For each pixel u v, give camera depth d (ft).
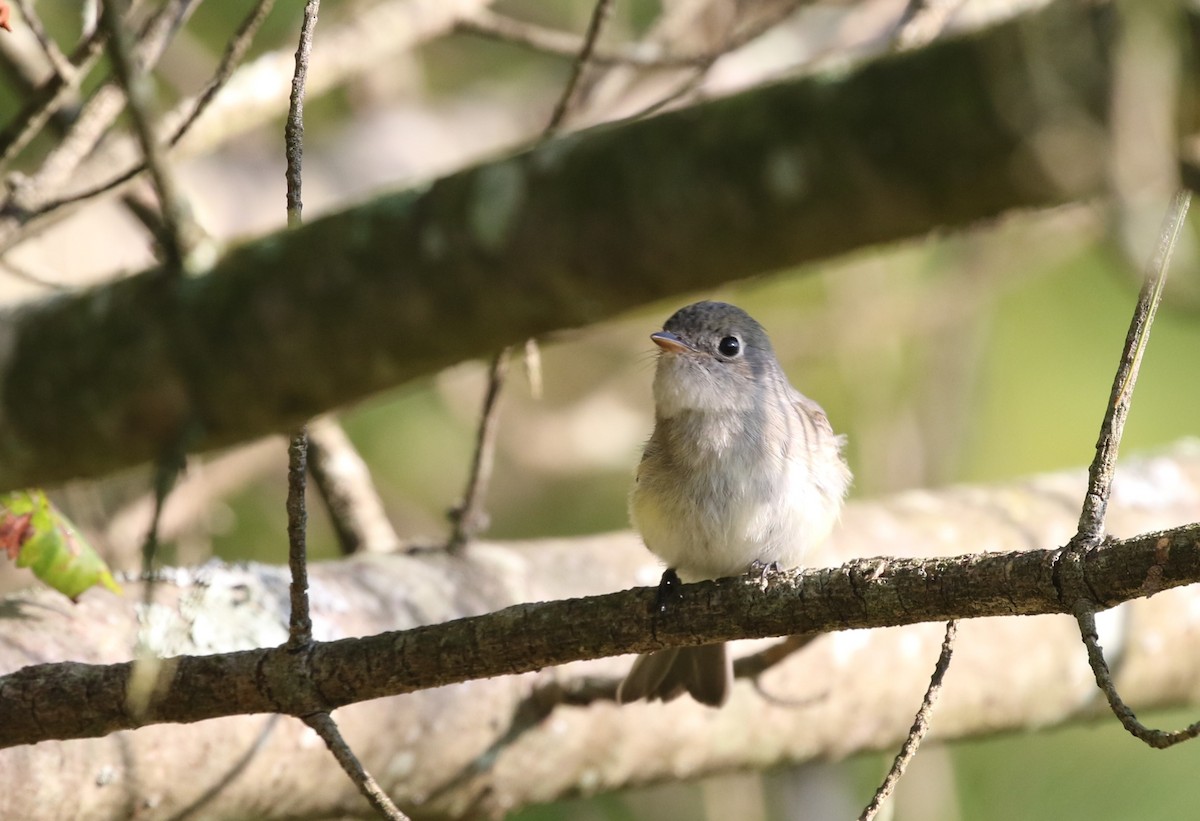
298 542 18.37
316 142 46.93
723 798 41.06
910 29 27.09
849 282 48.03
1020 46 12.10
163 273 16.56
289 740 24.30
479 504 28.84
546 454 48.70
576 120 35.81
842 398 48.70
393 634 19.27
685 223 13.71
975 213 12.87
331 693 18.97
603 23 24.80
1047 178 12.26
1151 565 16.05
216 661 19.08
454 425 47.44
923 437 46.91
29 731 19.02
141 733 22.82
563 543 30.30
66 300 17.15
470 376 46.44
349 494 31.53
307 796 24.97
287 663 18.89
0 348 16.88
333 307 15.33
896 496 33.81
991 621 30.91
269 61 31.60
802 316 48.62
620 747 27.71
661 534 27.91
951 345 47.32
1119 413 16.61
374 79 47.98
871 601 18.03
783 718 28.96
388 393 16.60
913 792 39.11
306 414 16.15
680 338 28.60
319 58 32.50
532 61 51.44
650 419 50.60
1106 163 12.08
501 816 27.37
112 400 16.39
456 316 14.97
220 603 25.22
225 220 43.04
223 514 40.06
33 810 21.72
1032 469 45.68
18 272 26.50
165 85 43.42
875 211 13.07
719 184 13.46
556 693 26.78
